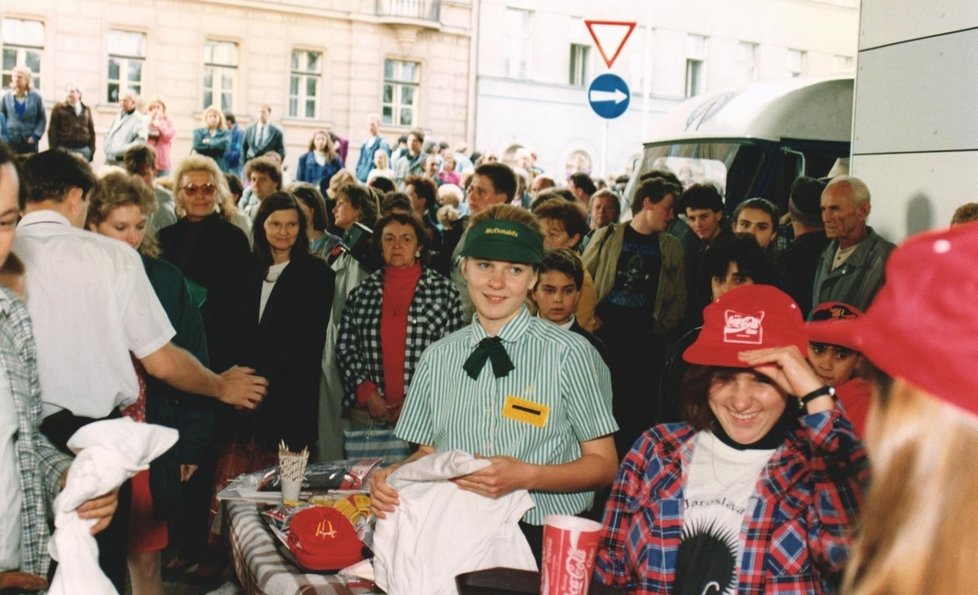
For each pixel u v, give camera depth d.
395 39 30.91
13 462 2.55
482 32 32.19
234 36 28.58
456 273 6.45
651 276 6.85
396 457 5.34
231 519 3.57
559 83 33.53
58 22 26.16
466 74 32.16
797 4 37.41
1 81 25.73
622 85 11.41
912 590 1.05
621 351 6.79
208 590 5.48
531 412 3.11
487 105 32.53
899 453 1.08
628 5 34.41
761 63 37.03
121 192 4.40
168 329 3.82
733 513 2.47
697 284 5.06
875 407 1.15
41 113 20.22
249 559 3.21
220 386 4.29
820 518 2.32
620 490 2.63
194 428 4.47
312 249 7.09
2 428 2.52
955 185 5.10
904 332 1.10
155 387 4.20
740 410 2.48
